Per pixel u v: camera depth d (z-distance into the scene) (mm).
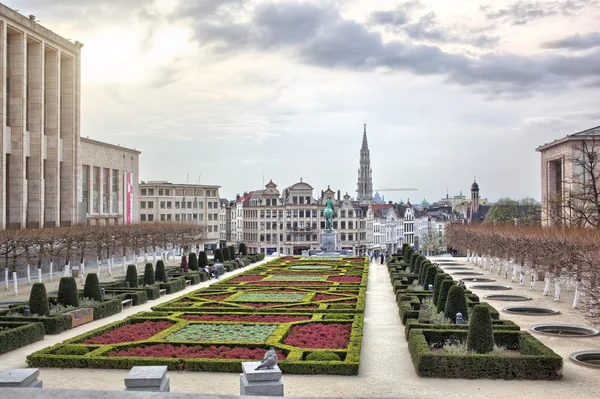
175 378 30391
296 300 55469
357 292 61406
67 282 49594
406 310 45281
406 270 86250
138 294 58281
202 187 190125
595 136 107750
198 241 127750
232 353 33750
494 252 89938
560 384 29438
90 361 32312
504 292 66000
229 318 45469
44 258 78750
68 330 44312
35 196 99625
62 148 110000
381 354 36062
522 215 167375
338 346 35906
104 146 130250
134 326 42219
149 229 103062
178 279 72062
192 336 38938
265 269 87812
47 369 32344
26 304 50125
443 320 41938
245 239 195875
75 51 111562
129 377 22812
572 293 65562
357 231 191125
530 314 50156
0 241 68938
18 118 94625
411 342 34906
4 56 88688
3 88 88375
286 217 186375
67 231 79938
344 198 191500
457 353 31969
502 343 36594
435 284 50562
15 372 21625
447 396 27500
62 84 110875
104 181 132125
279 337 37594
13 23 91750
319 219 187500
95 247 86062
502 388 28781
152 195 178750
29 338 39562
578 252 54719
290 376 30938
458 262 116188
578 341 39312
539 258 66500
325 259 107875
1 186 87438
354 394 27812
